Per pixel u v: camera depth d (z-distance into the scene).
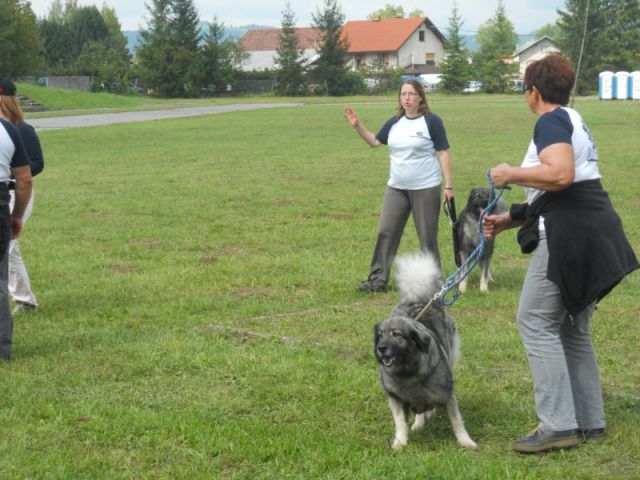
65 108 47.34
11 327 5.89
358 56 89.00
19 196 6.13
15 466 4.31
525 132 26.84
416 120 7.44
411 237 10.16
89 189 14.67
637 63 66.94
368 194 13.84
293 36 73.44
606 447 4.46
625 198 12.91
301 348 6.03
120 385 5.40
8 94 6.32
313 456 4.37
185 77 68.69
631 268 4.34
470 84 74.56
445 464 4.22
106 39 85.44
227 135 27.20
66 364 5.73
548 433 4.43
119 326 6.65
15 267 6.97
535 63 4.48
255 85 74.44
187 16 69.75
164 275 8.29
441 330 4.83
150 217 11.83
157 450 4.50
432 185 7.49
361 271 8.40
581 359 4.59
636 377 5.46
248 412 5.02
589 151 4.36
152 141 25.09
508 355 5.88
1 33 56.16
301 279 8.11
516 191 13.94
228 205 12.84
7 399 5.15
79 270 8.52
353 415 4.95
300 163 18.67
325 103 54.66
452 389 4.55
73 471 4.27
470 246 7.67
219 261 8.94
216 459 4.39
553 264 4.31
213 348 6.01
